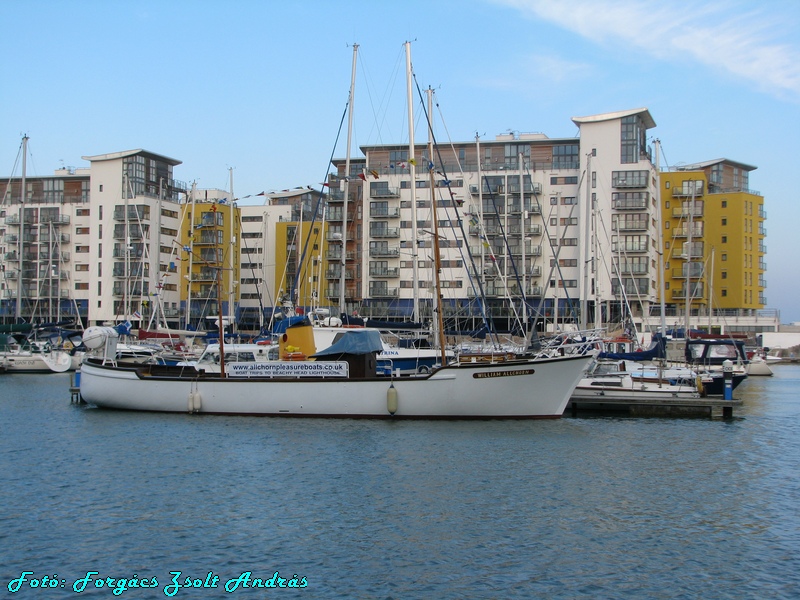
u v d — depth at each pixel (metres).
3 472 30.20
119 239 130.88
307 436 36.84
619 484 29.03
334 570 20.33
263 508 25.42
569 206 118.19
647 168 118.12
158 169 140.38
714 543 22.52
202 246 126.88
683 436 39.84
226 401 42.53
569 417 45.62
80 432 38.53
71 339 90.62
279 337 46.38
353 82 58.66
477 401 40.44
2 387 65.88
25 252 138.50
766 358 109.75
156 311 86.69
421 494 27.12
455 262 112.19
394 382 40.62
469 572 20.23
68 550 21.61
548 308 114.56
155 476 29.53
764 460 33.97
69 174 143.50
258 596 18.80
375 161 123.38
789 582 19.72
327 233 126.69
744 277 133.88
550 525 23.94
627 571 20.36
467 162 121.19
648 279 117.06
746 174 153.62
